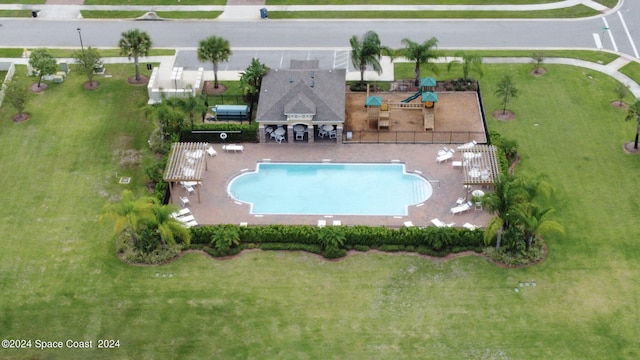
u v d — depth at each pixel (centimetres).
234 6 11169
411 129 8500
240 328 6103
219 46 8869
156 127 8550
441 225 7019
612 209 7256
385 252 6825
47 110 8856
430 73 9481
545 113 8694
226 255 6800
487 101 8950
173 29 10625
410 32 10431
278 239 6906
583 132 8344
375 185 7669
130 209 6469
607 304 6256
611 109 8706
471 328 6075
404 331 6059
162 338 6034
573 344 5919
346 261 6738
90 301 6375
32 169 7906
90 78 9256
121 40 9125
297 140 8331
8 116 8731
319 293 6419
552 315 6172
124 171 7888
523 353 5853
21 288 6500
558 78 9312
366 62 8969
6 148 8206
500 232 6688
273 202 7456
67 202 7462
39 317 6231
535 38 10244
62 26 10731
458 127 8506
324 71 8675
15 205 7425
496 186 6594
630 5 10981
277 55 9962
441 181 7669
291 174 7850
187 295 6412
